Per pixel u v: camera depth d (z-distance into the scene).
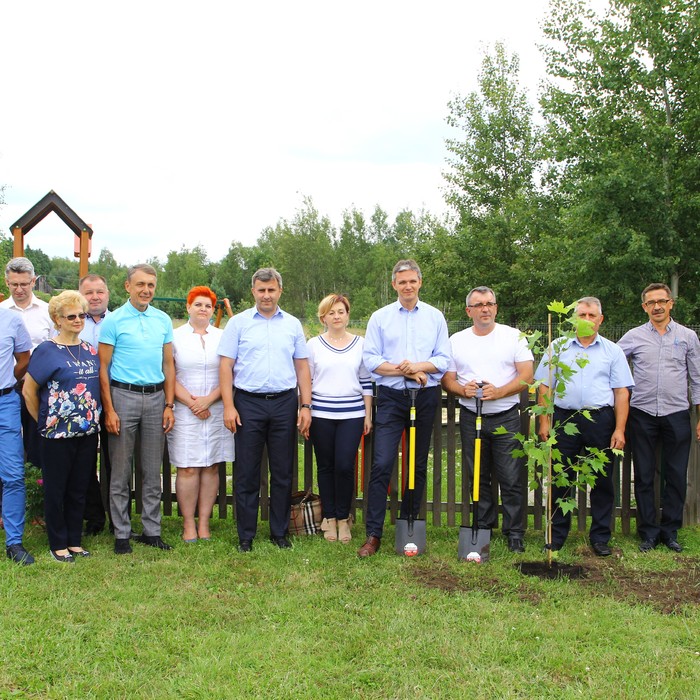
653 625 3.46
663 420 4.61
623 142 15.11
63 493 4.31
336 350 4.73
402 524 4.51
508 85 20.14
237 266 56.91
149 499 4.62
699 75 14.16
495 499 4.81
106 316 4.53
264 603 3.71
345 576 4.10
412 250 23.92
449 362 4.63
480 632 3.35
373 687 2.88
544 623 3.46
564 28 16.00
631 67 15.25
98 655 3.10
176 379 4.75
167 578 4.04
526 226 18.83
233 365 4.68
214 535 4.93
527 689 2.87
